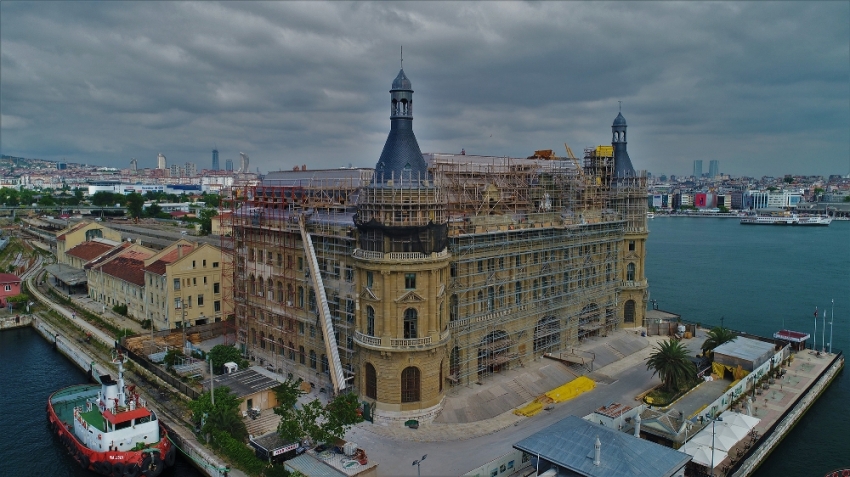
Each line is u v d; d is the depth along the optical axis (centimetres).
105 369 11562
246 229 11656
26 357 13138
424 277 8800
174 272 13275
